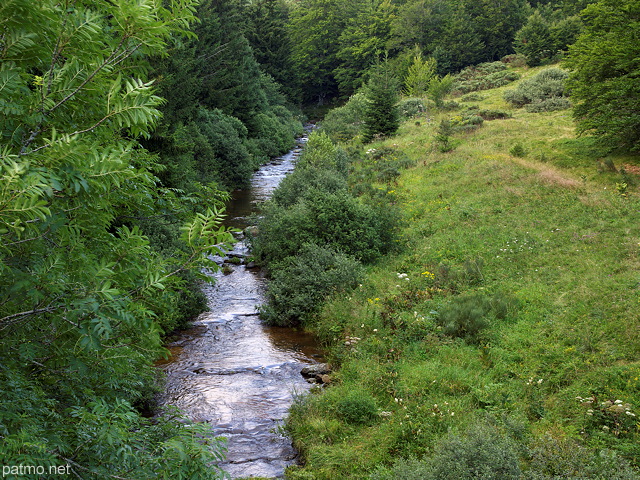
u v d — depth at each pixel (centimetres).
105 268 304
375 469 643
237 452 729
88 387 405
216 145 2934
